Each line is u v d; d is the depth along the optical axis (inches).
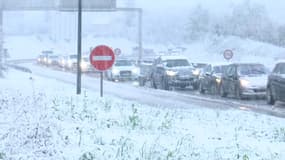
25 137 433.4
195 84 1647.4
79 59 961.5
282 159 433.4
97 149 399.9
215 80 1432.1
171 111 809.5
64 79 1887.3
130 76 2102.6
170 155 396.5
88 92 1074.7
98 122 561.9
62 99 802.8
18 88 1047.0
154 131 542.3
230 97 1353.3
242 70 1316.4
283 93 1088.2
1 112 595.2
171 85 1624.0
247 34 4234.7
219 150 453.7
